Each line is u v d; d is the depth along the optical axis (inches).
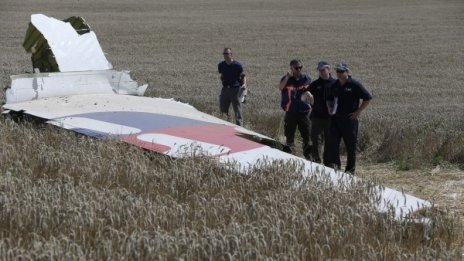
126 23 7273.6
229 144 1425.9
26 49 2018.9
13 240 874.8
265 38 6461.6
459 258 941.2
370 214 1034.1
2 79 3462.1
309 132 1764.3
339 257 886.4
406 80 4414.4
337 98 1529.3
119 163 1266.0
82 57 1993.1
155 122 1556.3
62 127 1499.8
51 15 7632.9
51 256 778.2
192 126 1545.3
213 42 6181.1
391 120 2324.1
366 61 5255.9
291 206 1018.1
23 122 1625.2
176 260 794.2
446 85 4224.9
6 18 7258.9
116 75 1950.1
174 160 1293.1
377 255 884.0
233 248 844.0
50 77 1812.3
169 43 6063.0
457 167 1734.7
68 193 1035.9
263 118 2299.5
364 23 7755.9
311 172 1246.9
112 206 984.9
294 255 831.7
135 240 832.9
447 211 1154.7
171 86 3779.5
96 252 839.1
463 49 5974.4
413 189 1512.1
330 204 1073.5
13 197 989.8
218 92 3545.8
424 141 1862.7
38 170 1242.6
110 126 1512.1
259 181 1187.3
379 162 1820.9
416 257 896.3
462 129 2183.8
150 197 1101.7
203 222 962.7
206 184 1168.2
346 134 1537.9
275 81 4220.0
